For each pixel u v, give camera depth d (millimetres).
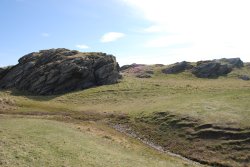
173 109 70812
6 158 28734
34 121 50562
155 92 102375
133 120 70250
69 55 146500
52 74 123688
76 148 36812
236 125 55594
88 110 84562
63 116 72875
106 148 41062
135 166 34969
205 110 66375
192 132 57062
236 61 165500
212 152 49312
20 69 136625
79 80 125375
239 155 46969
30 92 121375
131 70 175250
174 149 52688
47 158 31062
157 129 62344
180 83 120375
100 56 142000
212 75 145875
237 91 84938
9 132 39000
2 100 88438
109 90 110312
